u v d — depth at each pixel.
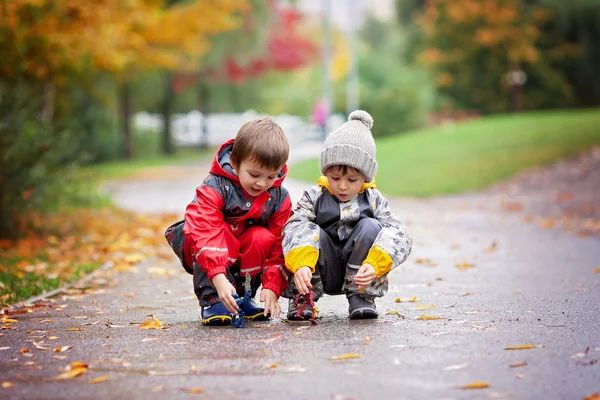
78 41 15.84
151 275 9.30
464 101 53.69
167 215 16.27
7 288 7.87
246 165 5.73
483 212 17.89
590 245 11.70
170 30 23.77
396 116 48.12
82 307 7.07
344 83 49.81
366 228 5.96
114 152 46.97
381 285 6.16
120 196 22.09
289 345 5.18
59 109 23.69
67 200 17.53
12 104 13.08
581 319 6.01
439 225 15.09
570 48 49.19
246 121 5.90
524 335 5.38
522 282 8.29
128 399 4.04
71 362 4.82
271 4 50.03
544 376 4.31
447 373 4.41
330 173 5.99
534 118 33.81
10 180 12.16
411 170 26.52
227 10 25.22
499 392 4.03
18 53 14.52
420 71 52.84
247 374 4.46
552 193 21.39
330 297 7.47
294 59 58.44
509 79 49.44
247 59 46.50
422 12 58.56
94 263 10.02
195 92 57.50
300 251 5.84
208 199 5.84
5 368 4.70
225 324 6.02
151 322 5.98
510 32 47.50
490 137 30.28
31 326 6.10
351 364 4.64
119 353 5.04
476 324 5.86
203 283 6.02
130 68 28.39
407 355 4.84
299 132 52.56
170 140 53.72
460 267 9.59
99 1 15.22
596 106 51.53
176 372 4.52
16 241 12.09
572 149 26.56
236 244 6.04
